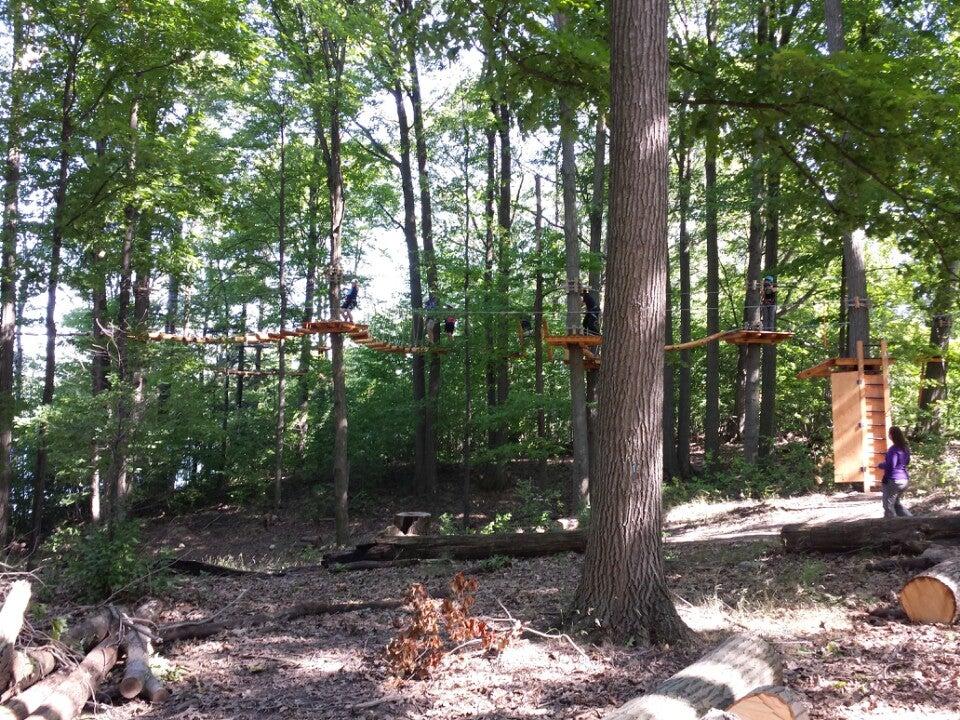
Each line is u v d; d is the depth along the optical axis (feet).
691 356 86.48
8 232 51.60
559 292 90.17
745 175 65.10
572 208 60.54
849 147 33.65
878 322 84.89
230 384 111.24
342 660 23.30
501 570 38.78
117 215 60.18
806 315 87.81
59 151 53.21
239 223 71.87
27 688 19.45
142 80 57.31
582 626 22.62
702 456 92.17
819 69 29.68
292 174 85.81
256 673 22.74
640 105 23.03
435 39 32.09
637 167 22.93
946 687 17.34
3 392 51.52
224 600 34.27
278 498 84.69
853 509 46.34
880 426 51.72
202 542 78.28
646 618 22.16
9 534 68.74
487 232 84.12
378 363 96.48
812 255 70.13
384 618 28.63
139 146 54.08
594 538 23.15
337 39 67.62
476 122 76.23
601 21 32.24
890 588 26.35
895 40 55.52
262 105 75.56
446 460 98.02
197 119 67.87
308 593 35.99
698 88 32.17
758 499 59.26
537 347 85.35
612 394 22.90
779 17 70.44
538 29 30.35
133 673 20.94
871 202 35.76
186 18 52.26
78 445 55.83
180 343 66.08
